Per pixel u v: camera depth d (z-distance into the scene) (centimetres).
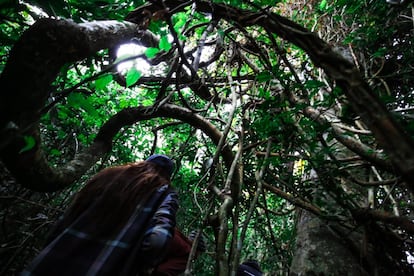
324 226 196
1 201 234
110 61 200
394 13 221
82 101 172
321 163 159
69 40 110
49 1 160
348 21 278
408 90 237
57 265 135
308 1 308
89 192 163
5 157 121
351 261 176
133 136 369
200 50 151
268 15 127
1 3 143
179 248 201
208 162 215
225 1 150
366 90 93
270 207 335
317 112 177
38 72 103
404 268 155
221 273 129
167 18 129
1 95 101
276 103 157
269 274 291
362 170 207
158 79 249
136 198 154
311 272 180
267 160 177
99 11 182
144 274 141
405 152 81
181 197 311
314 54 108
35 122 102
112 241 140
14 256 219
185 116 242
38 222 248
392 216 150
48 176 149
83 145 309
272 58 283
